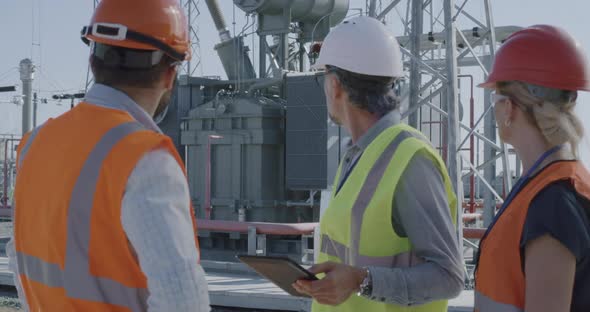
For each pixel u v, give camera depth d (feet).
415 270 9.37
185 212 6.89
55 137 7.43
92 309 6.84
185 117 67.10
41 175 7.33
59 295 7.03
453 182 33.58
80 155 6.97
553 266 7.04
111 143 6.86
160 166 6.77
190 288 6.56
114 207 6.68
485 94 56.44
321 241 10.78
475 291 8.07
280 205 63.41
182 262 6.57
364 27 10.43
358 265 9.83
